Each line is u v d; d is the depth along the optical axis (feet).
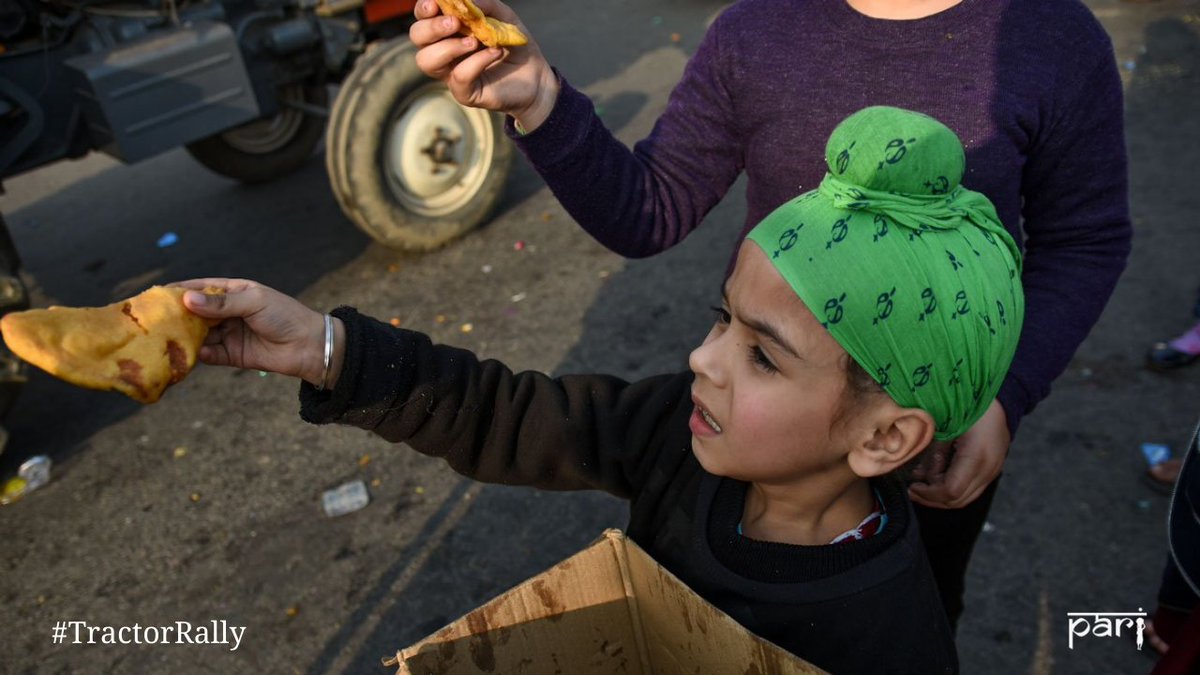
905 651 3.16
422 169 14.35
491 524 9.84
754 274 2.98
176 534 10.23
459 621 3.04
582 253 14.66
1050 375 4.44
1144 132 16.20
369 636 8.78
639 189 4.74
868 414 3.02
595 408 4.03
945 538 5.29
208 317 3.15
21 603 9.57
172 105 12.59
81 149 12.90
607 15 25.66
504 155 15.10
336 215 16.94
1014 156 4.20
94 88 11.81
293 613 9.11
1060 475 9.53
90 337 2.85
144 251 16.49
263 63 13.99
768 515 3.48
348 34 15.07
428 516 10.04
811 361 2.94
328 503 10.32
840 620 3.14
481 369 3.96
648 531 3.85
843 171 2.87
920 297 2.82
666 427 3.93
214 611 9.23
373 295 14.20
